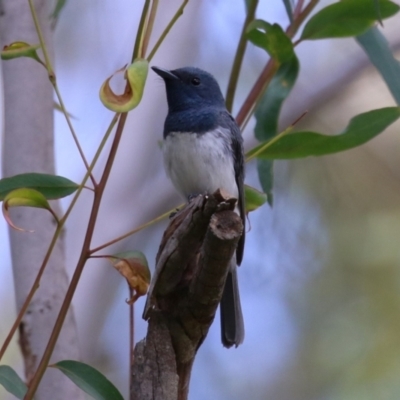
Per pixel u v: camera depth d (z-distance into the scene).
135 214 12.18
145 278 6.95
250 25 8.62
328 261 14.73
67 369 6.79
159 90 12.98
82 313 11.28
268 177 9.31
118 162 12.46
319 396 14.57
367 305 14.74
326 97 14.66
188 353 6.72
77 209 12.00
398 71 8.72
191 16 13.67
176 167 10.09
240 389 14.84
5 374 6.86
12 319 14.59
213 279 6.31
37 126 8.98
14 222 8.59
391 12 8.59
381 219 14.92
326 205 14.83
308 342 14.88
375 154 15.25
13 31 9.23
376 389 14.19
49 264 8.55
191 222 6.32
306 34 8.81
